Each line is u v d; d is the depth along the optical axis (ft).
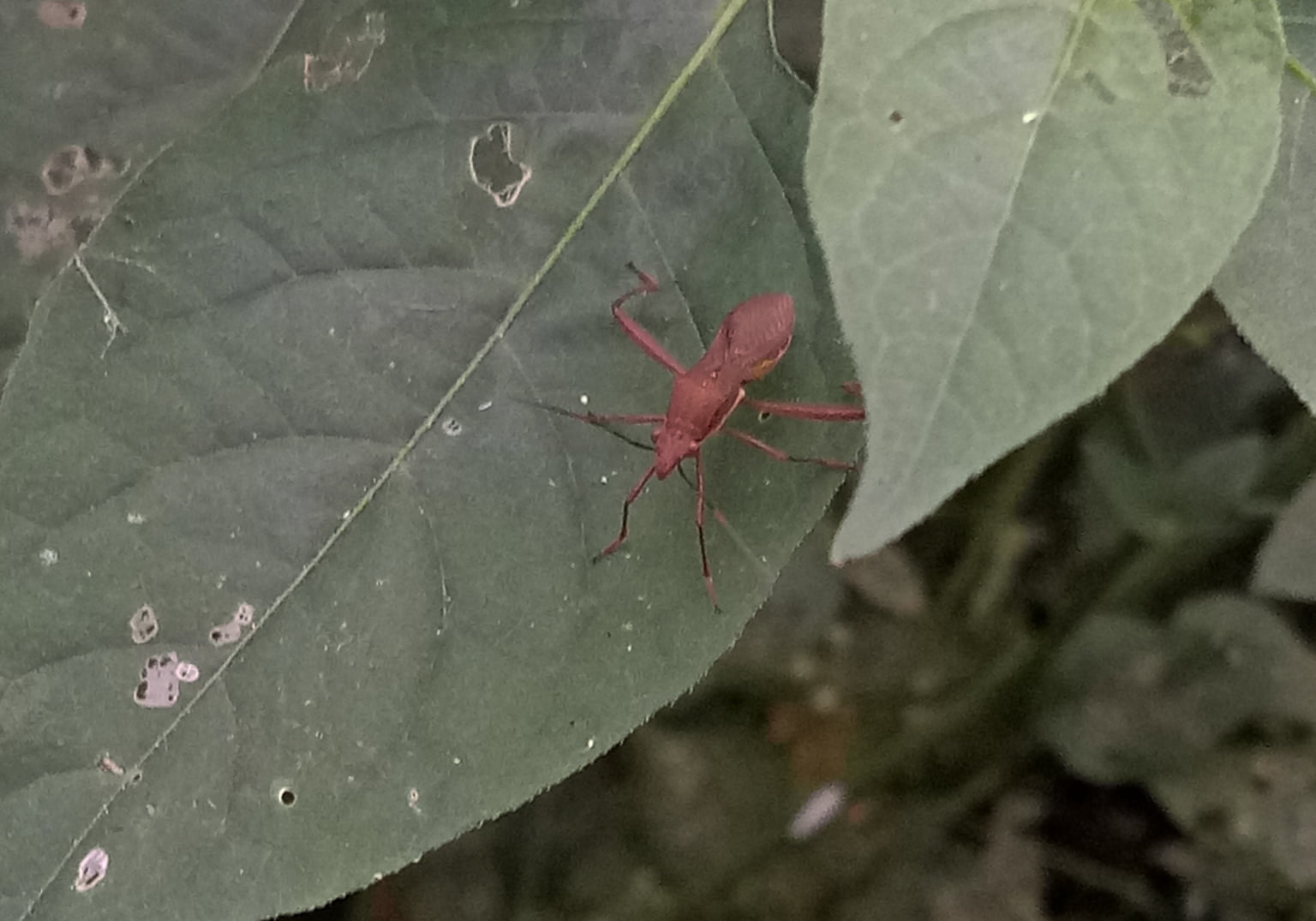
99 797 0.26
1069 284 0.20
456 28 0.29
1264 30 0.21
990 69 0.21
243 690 0.27
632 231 0.29
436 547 0.28
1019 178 0.20
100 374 0.28
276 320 0.28
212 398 0.28
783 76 0.29
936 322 0.19
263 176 0.28
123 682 0.27
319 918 0.49
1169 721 0.51
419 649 0.28
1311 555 0.43
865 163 0.20
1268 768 0.50
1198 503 0.51
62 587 0.27
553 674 0.28
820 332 0.29
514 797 0.27
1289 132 0.26
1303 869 0.50
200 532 0.27
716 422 0.29
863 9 0.21
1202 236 0.20
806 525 0.29
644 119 0.29
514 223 0.29
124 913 0.26
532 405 0.29
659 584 0.29
